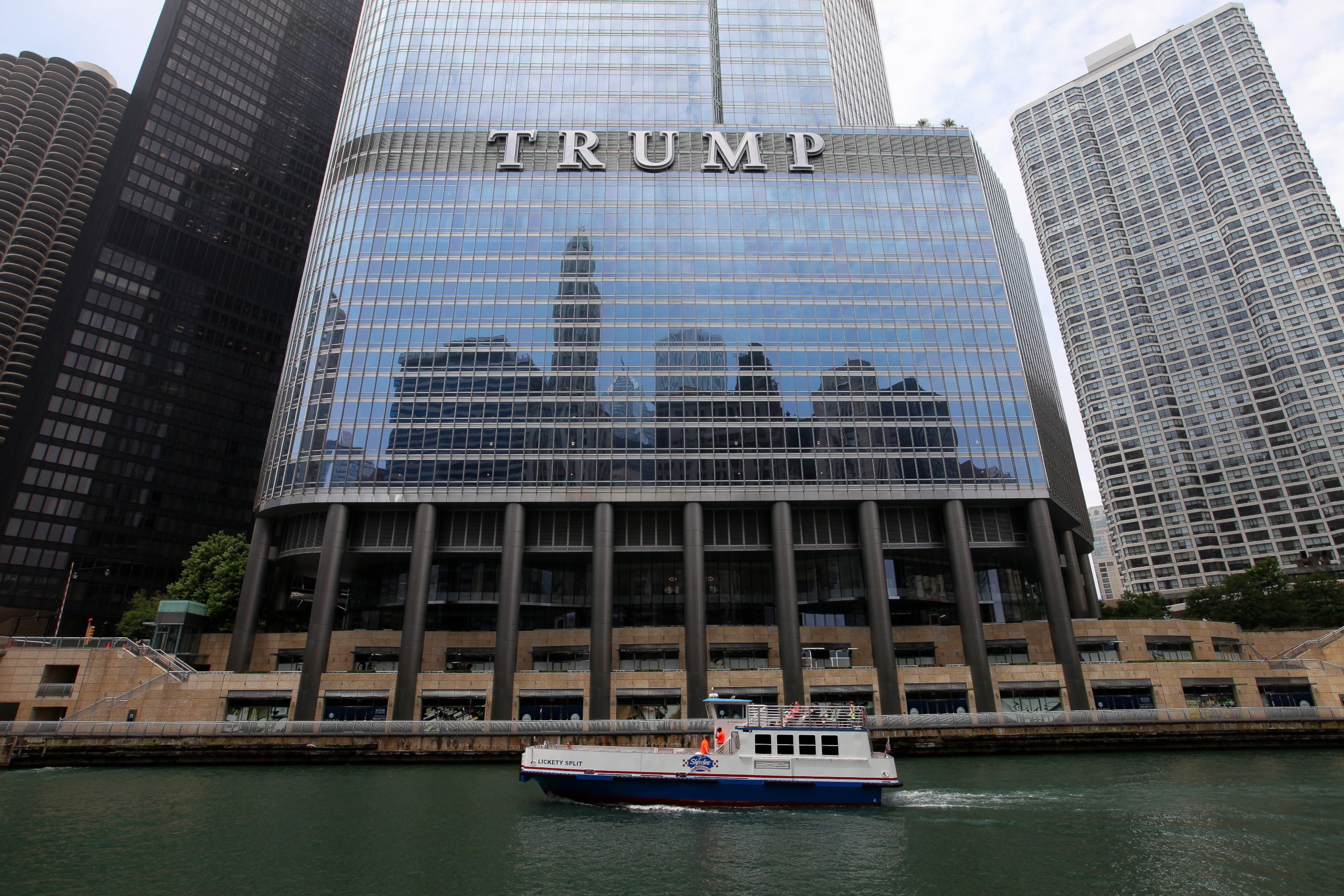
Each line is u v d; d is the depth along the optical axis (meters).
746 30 102.62
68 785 44.78
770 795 37.50
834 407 77.94
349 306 80.75
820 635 77.50
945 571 81.25
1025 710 69.06
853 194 88.69
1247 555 171.88
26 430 129.88
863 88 113.88
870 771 37.50
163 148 161.62
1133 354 197.38
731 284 83.31
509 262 83.56
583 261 83.88
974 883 24.81
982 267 85.12
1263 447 174.12
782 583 72.12
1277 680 68.94
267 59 186.50
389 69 95.19
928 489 74.94
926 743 57.84
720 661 75.56
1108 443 197.00
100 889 24.44
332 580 70.38
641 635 75.88
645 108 94.62
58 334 138.25
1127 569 188.62
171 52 169.25
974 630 70.50
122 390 142.00
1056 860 27.14
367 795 40.94
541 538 74.38
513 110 93.25
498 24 98.94
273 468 76.31
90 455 134.88
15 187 153.12
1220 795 37.69
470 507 74.69
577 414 76.81
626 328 80.75
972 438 77.12
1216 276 189.25
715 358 79.75
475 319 80.56
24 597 122.12
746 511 76.62
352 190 87.19
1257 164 186.88
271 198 177.12
